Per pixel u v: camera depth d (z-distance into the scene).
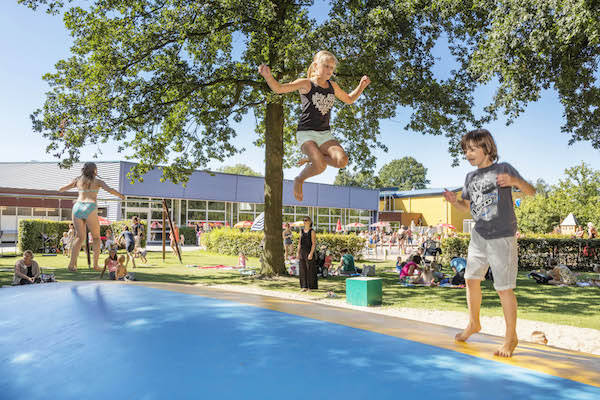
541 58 9.84
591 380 1.49
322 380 1.36
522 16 9.26
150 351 1.52
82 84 12.93
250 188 40.84
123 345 1.58
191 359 1.46
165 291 2.61
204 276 13.99
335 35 11.50
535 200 38.25
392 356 1.60
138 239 18.92
